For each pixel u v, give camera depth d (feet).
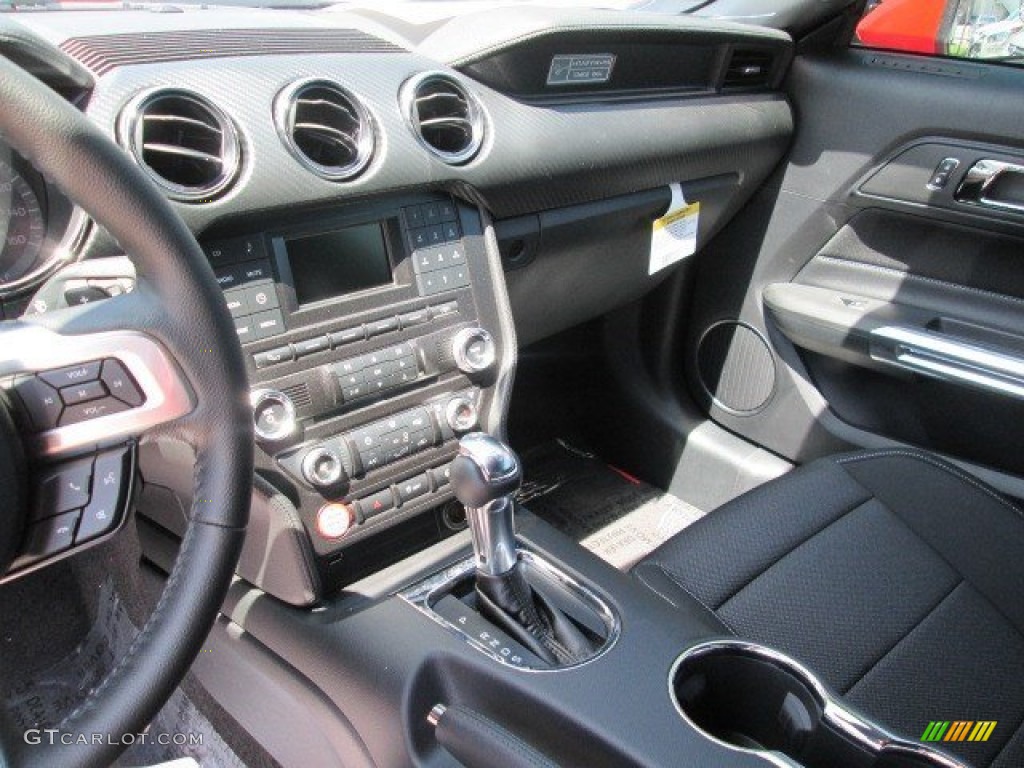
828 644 3.59
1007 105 4.61
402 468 3.43
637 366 6.32
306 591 3.24
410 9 4.60
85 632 4.80
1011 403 4.86
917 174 4.97
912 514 4.19
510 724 2.94
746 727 3.21
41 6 3.82
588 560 3.41
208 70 3.10
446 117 3.73
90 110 2.87
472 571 3.45
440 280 3.59
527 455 6.84
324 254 3.31
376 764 3.03
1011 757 3.29
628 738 2.70
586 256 4.64
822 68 5.22
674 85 4.83
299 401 3.21
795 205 5.49
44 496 1.99
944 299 5.10
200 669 3.86
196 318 2.05
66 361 1.96
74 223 2.77
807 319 5.37
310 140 3.33
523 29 3.87
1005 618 3.79
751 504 4.16
